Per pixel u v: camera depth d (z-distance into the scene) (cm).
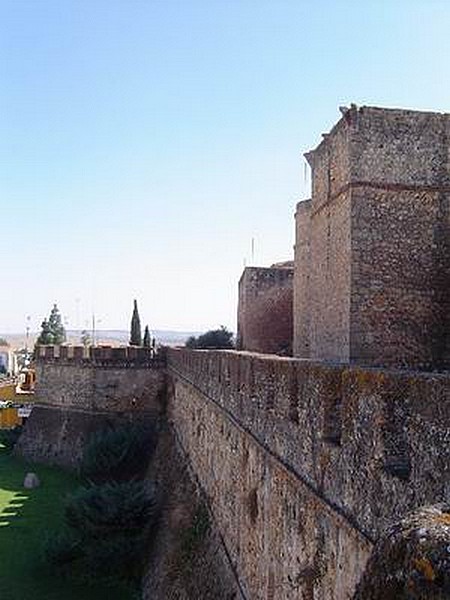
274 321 5428
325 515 1126
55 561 3117
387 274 2259
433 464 756
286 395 1439
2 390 7988
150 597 2716
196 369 3369
